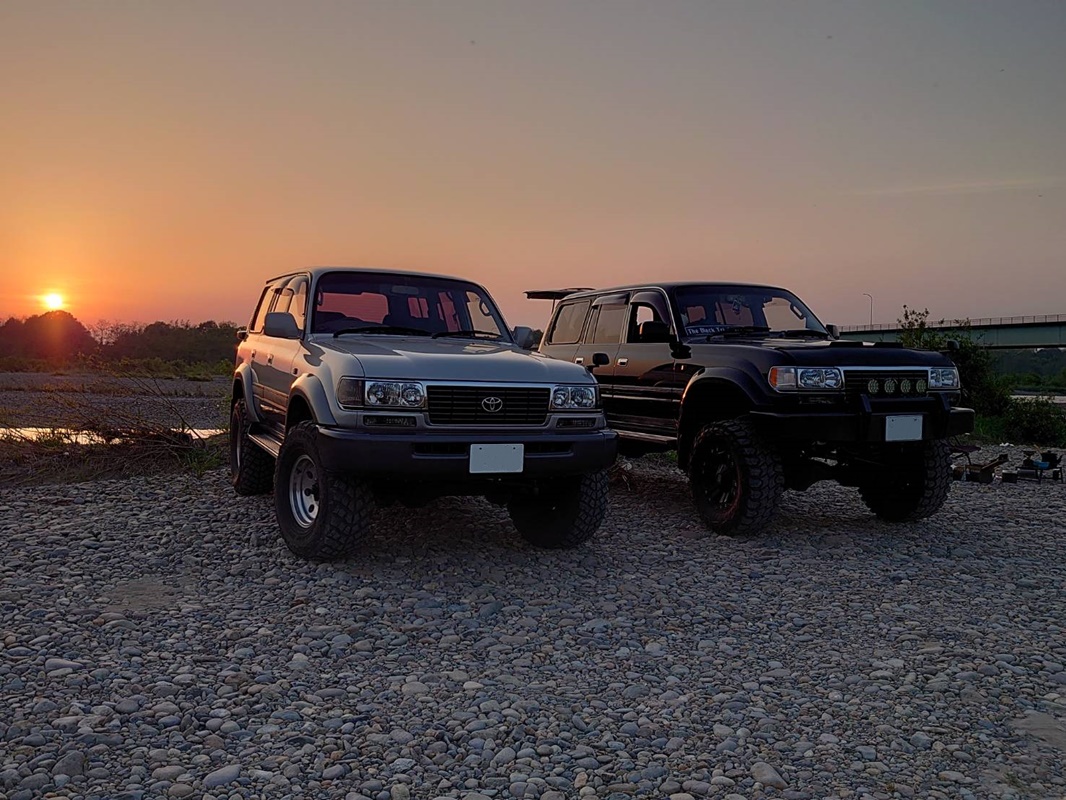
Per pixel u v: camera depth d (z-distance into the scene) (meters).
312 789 2.56
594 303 8.63
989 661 3.81
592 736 2.99
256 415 7.03
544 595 4.77
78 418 9.26
